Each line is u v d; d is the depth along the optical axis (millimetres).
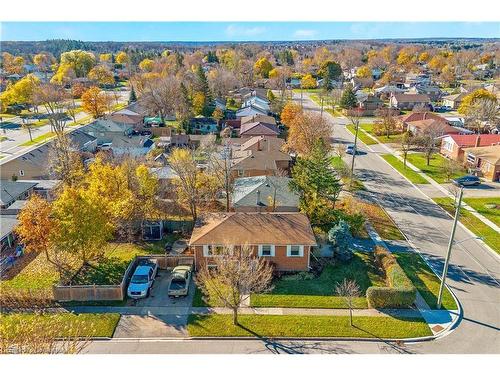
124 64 186375
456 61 171750
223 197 41844
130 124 76750
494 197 44375
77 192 28609
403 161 57406
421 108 89250
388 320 24094
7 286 27344
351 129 79062
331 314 24672
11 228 33656
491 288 27625
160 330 23250
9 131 80125
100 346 21875
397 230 36406
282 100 96438
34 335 17969
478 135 56062
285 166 50375
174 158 41938
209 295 25562
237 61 156125
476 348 21875
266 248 29469
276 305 25500
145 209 34688
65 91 117812
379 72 161250
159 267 30141
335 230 30984
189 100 85875
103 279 28219
